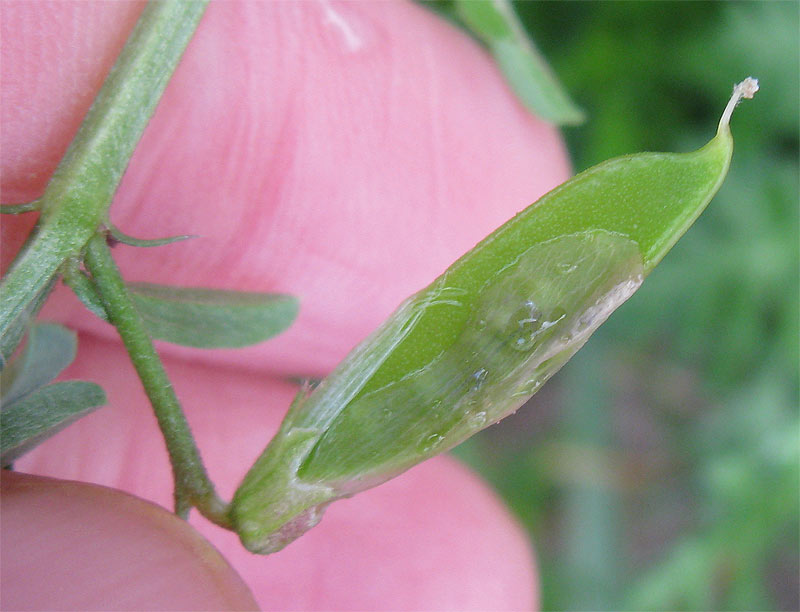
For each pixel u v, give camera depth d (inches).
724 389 4.3
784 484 3.7
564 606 4.0
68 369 2.4
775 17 3.7
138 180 2.1
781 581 4.4
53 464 2.3
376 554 2.6
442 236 2.5
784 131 3.8
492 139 2.5
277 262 2.4
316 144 2.3
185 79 2.1
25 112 1.9
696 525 4.4
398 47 2.4
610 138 3.8
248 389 2.6
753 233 3.8
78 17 1.8
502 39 2.3
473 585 2.6
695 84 3.8
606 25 3.8
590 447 4.1
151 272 2.3
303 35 2.3
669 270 3.8
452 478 2.8
